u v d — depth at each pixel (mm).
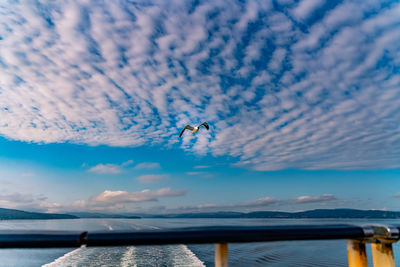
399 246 23000
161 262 17531
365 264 1779
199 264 16891
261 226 1653
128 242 1487
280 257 18906
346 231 1689
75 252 20922
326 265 16703
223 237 1526
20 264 17281
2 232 1474
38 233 1475
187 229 1571
